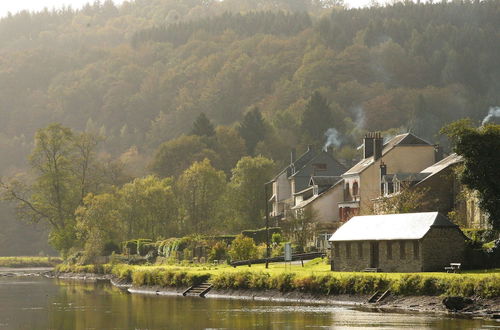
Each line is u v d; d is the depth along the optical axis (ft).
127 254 465.47
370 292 236.84
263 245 388.16
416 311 216.74
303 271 276.00
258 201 552.82
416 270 251.19
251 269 300.61
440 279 222.48
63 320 232.12
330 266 295.07
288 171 552.00
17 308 266.57
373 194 404.77
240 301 263.08
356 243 273.54
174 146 653.71
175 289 305.53
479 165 262.47
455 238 251.80
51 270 512.63
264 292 268.41
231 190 549.95
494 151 263.70
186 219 513.04
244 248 356.38
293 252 367.25
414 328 189.06
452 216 316.81
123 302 276.82
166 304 263.29
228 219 534.78
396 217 267.39
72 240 499.51
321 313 222.28
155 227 500.74
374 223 272.10
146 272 331.16
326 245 352.69
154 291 315.37
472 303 210.59
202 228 500.74
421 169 407.44
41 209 512.63
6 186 520.42
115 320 227.81
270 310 233.55
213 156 652.89
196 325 211.00
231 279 283.59
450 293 217.36
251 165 558.97
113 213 474.90
